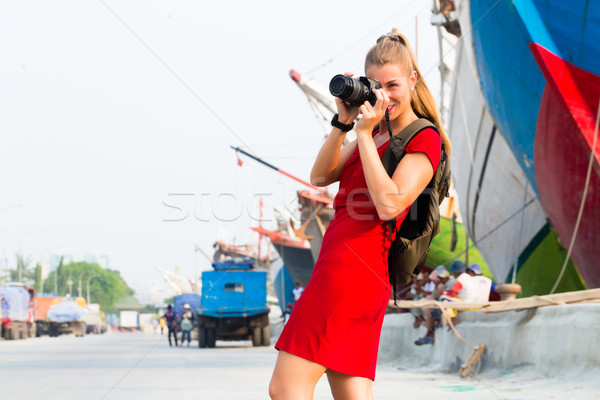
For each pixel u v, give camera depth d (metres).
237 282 44.66
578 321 13.78
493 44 23.86
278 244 63.88
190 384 15.09
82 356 29.58
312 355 4.03
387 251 4.25
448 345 19.16
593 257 23.92
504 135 27.12
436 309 20.14
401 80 4.36
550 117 22.02
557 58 20.16
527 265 31.67
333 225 4.35
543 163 23.97
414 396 12.37
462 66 30.86
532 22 20.14
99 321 118.56
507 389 13.05
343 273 4.09
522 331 15.67
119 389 14.02
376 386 14.44
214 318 44.00
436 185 4.28
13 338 66.44
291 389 4.06
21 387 14.82
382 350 25.14
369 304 4.11
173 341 61.19
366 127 4.10
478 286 19.78
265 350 36.66
